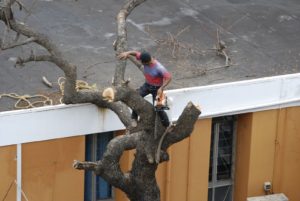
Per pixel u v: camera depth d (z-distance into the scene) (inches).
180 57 2097.7
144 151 1556.3
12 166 1742.1
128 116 1699.1
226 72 2046.0
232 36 2250.2
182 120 1519.4
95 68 2001.7
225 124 2001.7
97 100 1744.6
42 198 1802.4
